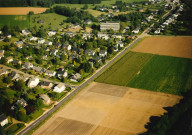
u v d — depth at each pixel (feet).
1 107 411.54
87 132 362.74
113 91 482.28
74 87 501.97
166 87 488.44
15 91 481.05
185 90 470.80
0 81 507.71
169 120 356.18
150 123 377.09
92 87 501.56
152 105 427.74
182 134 328.08
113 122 385.09
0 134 346.74
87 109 423.23
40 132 364.99
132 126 372.38
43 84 496.23
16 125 380.78
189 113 371.15
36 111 418.10
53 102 447.01
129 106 428.15
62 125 380.99
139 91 478.59
